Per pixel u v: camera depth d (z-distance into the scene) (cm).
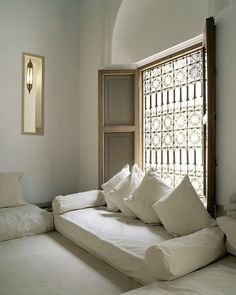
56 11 383
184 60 290
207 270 151
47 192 374
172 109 304
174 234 206
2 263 200
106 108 344
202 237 168
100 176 338
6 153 340
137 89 336
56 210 283
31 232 266
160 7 293
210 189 223
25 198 355
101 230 222
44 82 372
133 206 249
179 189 214
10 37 342
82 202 297
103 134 340
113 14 336
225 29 221
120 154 341
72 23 399
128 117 341
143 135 339
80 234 233
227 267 155
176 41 274
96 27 366
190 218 202
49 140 377
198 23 251
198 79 275
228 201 211
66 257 212
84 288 165
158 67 322
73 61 400
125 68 339
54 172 382
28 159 358
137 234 210
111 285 168
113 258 190
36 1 364
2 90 337
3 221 257
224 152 221
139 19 320
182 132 292
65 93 393
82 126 400
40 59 371
